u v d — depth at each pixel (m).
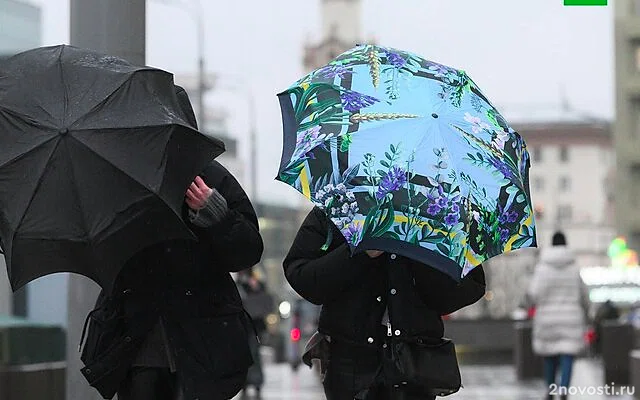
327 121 14.07
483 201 13.81
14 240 13.00
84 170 13.07
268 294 46.44
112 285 13.21
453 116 14.26
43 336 39.22
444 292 14.85
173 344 14.19
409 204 13.48
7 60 14.07
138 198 13.06
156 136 13.28
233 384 14.52
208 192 13.98
